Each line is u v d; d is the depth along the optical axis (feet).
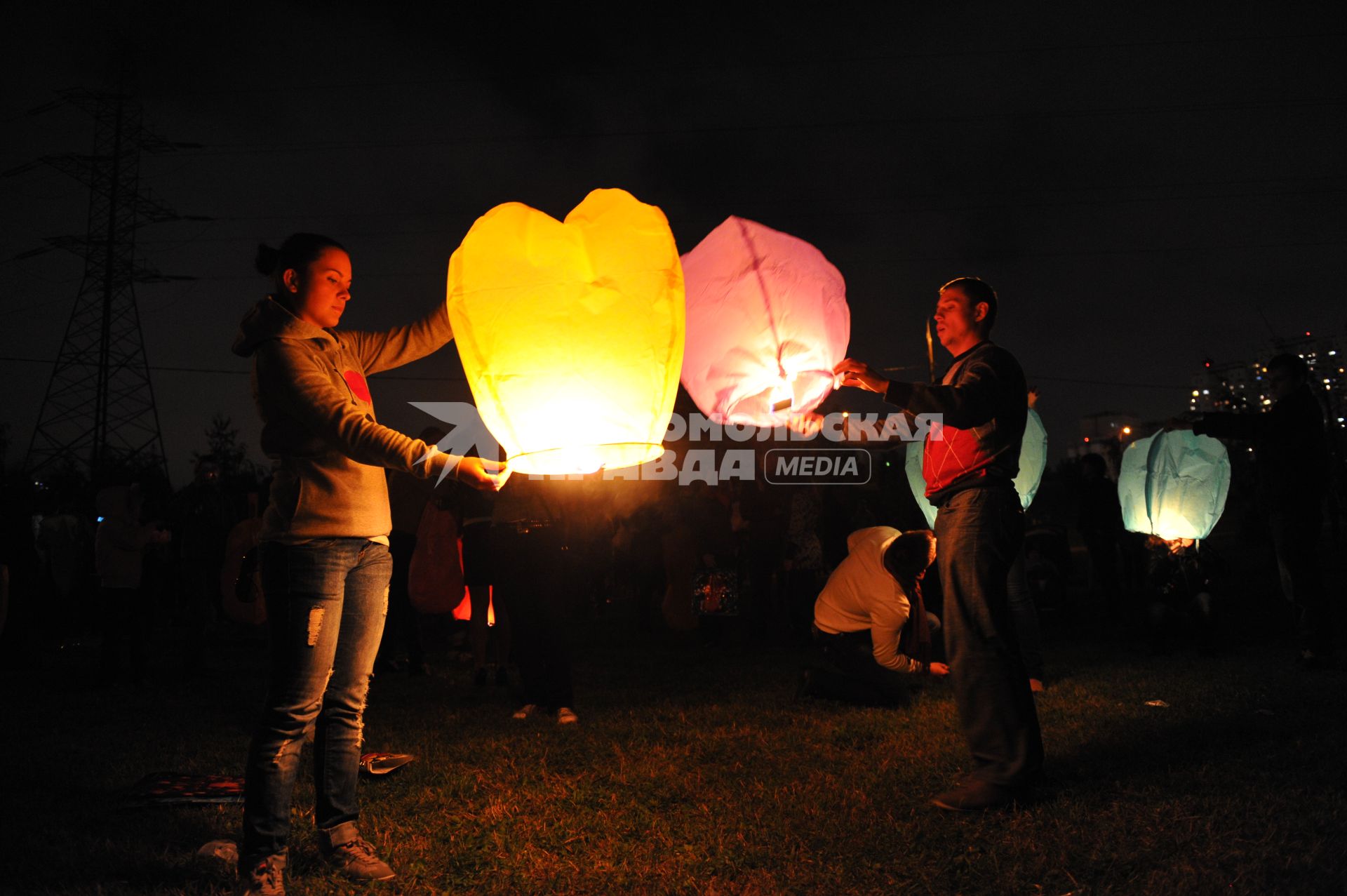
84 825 11.71
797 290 10.28
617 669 25.21
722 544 30.94
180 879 9.79
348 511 9.43
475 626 23.09
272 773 9.25
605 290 7.45
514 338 7.44
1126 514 24.17
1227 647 23.68
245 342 9.50
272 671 9.34
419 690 22.38
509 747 15.47
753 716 17.65
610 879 9.60
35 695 22.30
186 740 16.69
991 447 11.93
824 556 35.37
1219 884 8.61
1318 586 19.90
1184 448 23.27
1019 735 11.41
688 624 30.48
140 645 23.93
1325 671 19.20
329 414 8.94
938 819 11.02
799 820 11.12
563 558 18.72
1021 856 9.69
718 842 10.47
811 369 10.44
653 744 15.46
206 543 25.53
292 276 9.60
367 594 9.94
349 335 10.63
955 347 12.97
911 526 43.19
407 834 11.08
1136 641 26.09
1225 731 14.37
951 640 11.85
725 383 10.29
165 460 107.76
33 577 28.02
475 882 9.66
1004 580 11.71
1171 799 11.05
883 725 16.34
